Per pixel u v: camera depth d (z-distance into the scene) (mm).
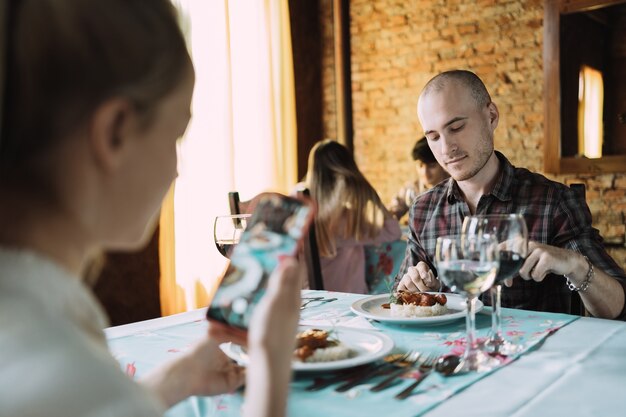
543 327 1123
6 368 338
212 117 4199
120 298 3588
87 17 400
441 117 1728
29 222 406
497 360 904
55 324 366
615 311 1361
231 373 793
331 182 2363
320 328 1090
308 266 2100
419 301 1271
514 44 4586
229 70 4309
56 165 408
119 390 361
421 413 709
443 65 4910
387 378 843
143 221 466
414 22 5016
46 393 335
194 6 4105
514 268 969
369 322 1234
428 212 1886
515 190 1760
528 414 693
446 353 976
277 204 679
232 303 652
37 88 395
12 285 372
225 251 1347
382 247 2570
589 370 850
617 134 4230
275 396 496
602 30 4230
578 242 1652
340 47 5320
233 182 4293
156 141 444
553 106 4395
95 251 464
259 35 4715
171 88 439
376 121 5273
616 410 700
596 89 4277
